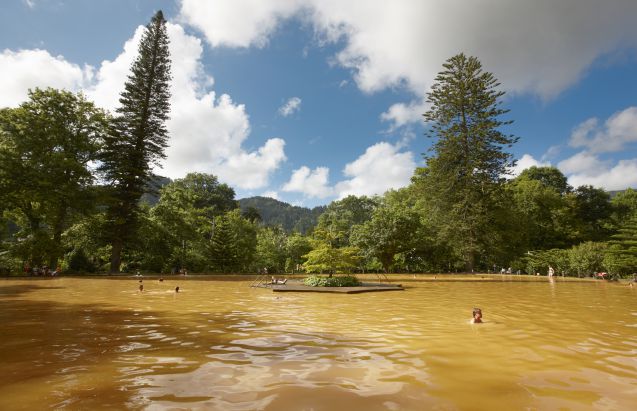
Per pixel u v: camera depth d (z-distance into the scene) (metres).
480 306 10.57
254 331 6.54
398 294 14.53
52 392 3.37
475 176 32.22
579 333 6.52
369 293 14.91
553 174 54.47
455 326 7.20
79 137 28.11
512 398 3.34
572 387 3.66
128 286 17.00
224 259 35.94
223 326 7.04
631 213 50.06
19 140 24.81
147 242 32.91
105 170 29.52
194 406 3.05
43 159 25.14
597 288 17.80
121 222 28.34
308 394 3.38
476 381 3.83
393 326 7.16
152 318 7.94
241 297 12.80
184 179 61.62
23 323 7.13
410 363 4.50
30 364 4.29
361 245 35.41
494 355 4.91
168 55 33.28
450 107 34.25
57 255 26.05
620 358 4.79
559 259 30.67
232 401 3.18
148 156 31.73
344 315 8.65
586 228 46.94
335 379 3.85
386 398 3.30
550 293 15.07
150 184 32.06
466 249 31.88
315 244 19.34
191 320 7.73
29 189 24.28
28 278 22.05
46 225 28.28
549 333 6.50
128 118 31.34
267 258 42.84
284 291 15.11
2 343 5.39
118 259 29.25
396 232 34.41
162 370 4.11
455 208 31.56
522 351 5.15
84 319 7.70
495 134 32.56
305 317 8.29
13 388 3.47
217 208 61.75
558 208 45.59
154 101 32.38
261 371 4.11
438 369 4.25
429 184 34.59
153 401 3.16
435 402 3.22
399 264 38.34
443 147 33.66
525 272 34.94
